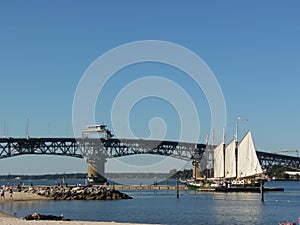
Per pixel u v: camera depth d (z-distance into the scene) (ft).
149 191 632.79
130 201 422.82
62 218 217.15
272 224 245.24
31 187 537.24
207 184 605.73
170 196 503.20
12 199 412.57
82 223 185.16
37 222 186.50
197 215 287.07
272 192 602.03
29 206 348.18
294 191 634.43
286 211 314.96
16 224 178.81
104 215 284.61
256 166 525.75
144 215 285.64
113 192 456.86
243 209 331.36
